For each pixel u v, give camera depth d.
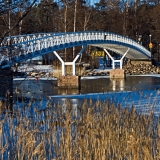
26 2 11.28
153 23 66.44
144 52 51.84
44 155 7.17
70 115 8.07
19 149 7.41
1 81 16.66
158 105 16.30
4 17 12.29
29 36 25.28
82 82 36.59
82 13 55.69
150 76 45.88
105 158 7.46
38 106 11.34
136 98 19.84
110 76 42.47
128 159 7.01
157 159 6.73
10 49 16.75
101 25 62.09
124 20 61.88
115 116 9.19
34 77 37.56
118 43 42.41
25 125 8.59
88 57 54.34
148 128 8.47
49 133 8.10
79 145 7.39
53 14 40.62
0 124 7.86
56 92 26.34
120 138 7.74
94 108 9.81
